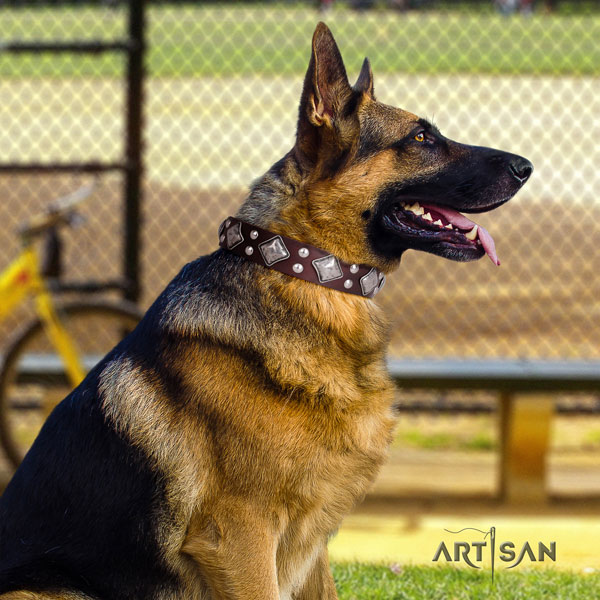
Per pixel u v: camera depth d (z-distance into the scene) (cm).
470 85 1703
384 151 311
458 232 320
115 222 1090
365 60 334
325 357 293
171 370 290
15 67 1972
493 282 962
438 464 599
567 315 870
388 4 2489
